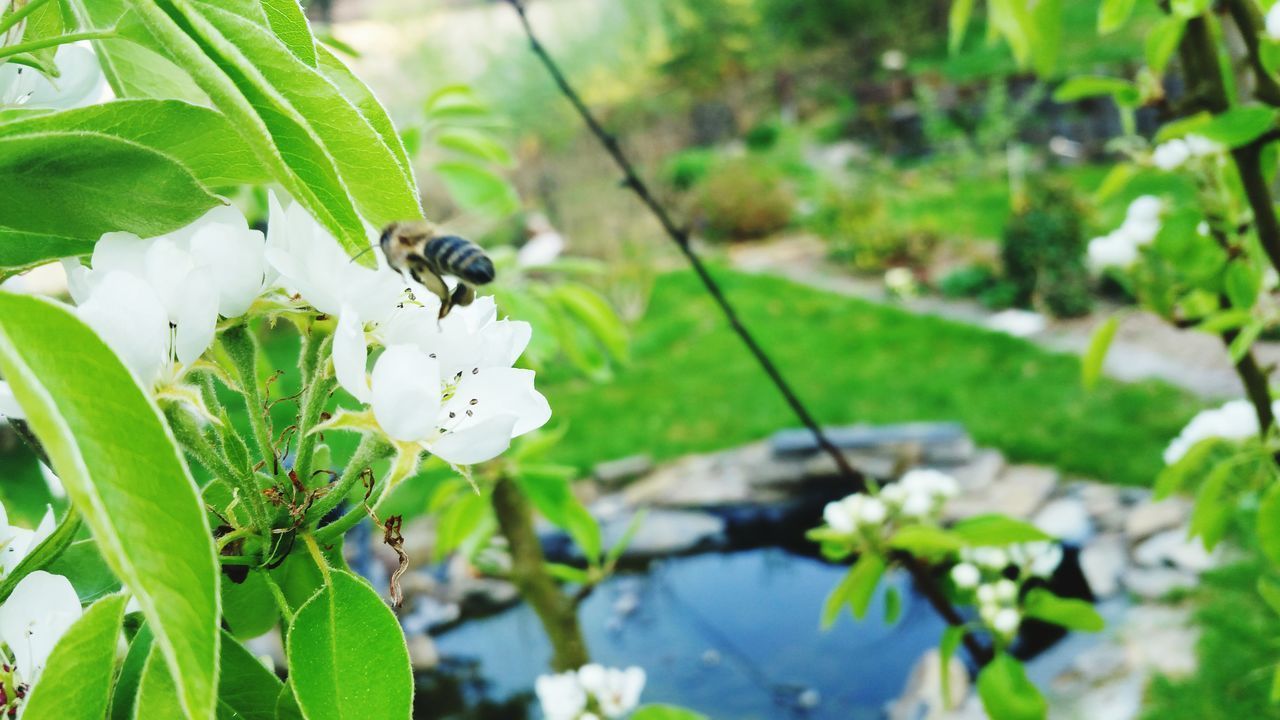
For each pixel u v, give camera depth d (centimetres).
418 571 815
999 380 1040
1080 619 243
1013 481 852
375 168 72
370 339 82
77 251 79
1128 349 1072
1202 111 191
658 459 979
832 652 716
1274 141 184
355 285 80
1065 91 226
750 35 2275
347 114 71
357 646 75
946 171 1823
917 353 1138
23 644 76
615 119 2075
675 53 2228
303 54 80
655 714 208
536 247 288
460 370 85
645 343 1248
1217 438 231
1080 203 1292
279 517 79
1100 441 888
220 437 77
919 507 305
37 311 57
